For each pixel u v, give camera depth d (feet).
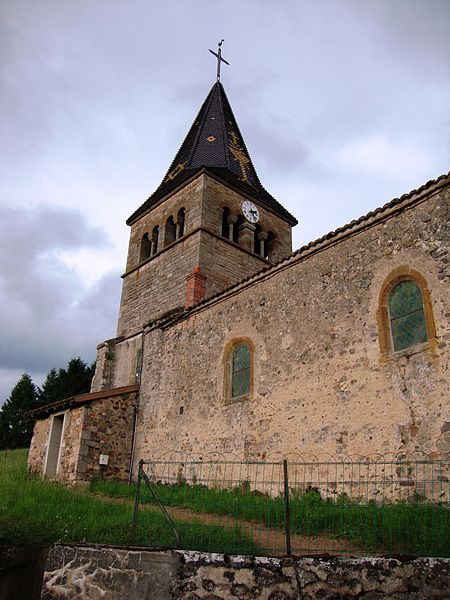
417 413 32.53
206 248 74.59
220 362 50.55
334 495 35.37
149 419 57.57
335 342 39.58
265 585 20.20
